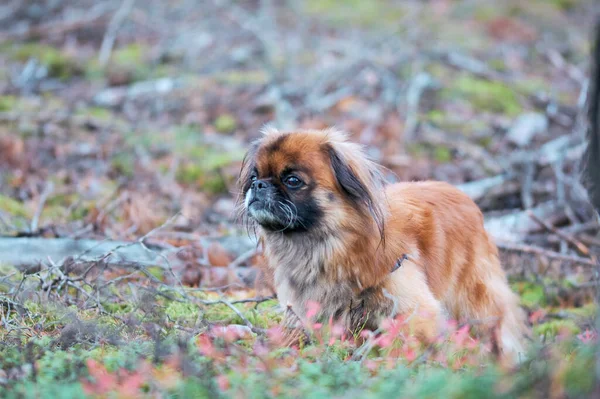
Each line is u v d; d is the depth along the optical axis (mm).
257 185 7059
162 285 8094
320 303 7137
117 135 14156
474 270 7680
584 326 7855
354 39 18828
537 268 9969
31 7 20031
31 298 7707
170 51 18156
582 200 11547
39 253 9039
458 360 6160
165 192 12227
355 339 6754
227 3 20109
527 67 18922
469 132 14922
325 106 15492
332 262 7023
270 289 8445
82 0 20453
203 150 13969
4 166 12719
